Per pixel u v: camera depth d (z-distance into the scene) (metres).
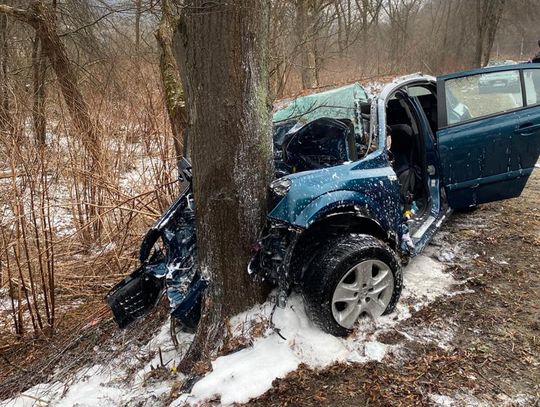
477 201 4.25
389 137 4.28
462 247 4.31
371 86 4.64
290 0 8.34
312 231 3.21
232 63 2.82
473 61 24.66
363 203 3.20
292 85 9.67
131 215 4.93
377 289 3.19
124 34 8.89
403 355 2.93
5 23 9.55
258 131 3.02
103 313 4.20
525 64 4.27
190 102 2.96
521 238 4.38
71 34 8.84
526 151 4.14
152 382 3.09
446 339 3.05
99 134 5.53
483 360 2.83
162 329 3.65
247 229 3.07
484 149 4.05
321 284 2.94
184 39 2.88
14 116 4.48
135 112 5.97
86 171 5.15
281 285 2.97
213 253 3.11
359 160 3.41
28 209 4.25
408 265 4.02
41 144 4.59
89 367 3.49
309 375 2.80
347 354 2.95
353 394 2.64
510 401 2.49
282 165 3.84
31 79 7.98
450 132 4.05
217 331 3.12
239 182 3.00
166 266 3.57
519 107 4.16
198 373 2.92
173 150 5.71
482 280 3.72
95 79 7.71
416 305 3.44
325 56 12.99
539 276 3.72
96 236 5.29
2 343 4.05
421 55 23.97
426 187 4.29
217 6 2.71
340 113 4.10
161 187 5.12
